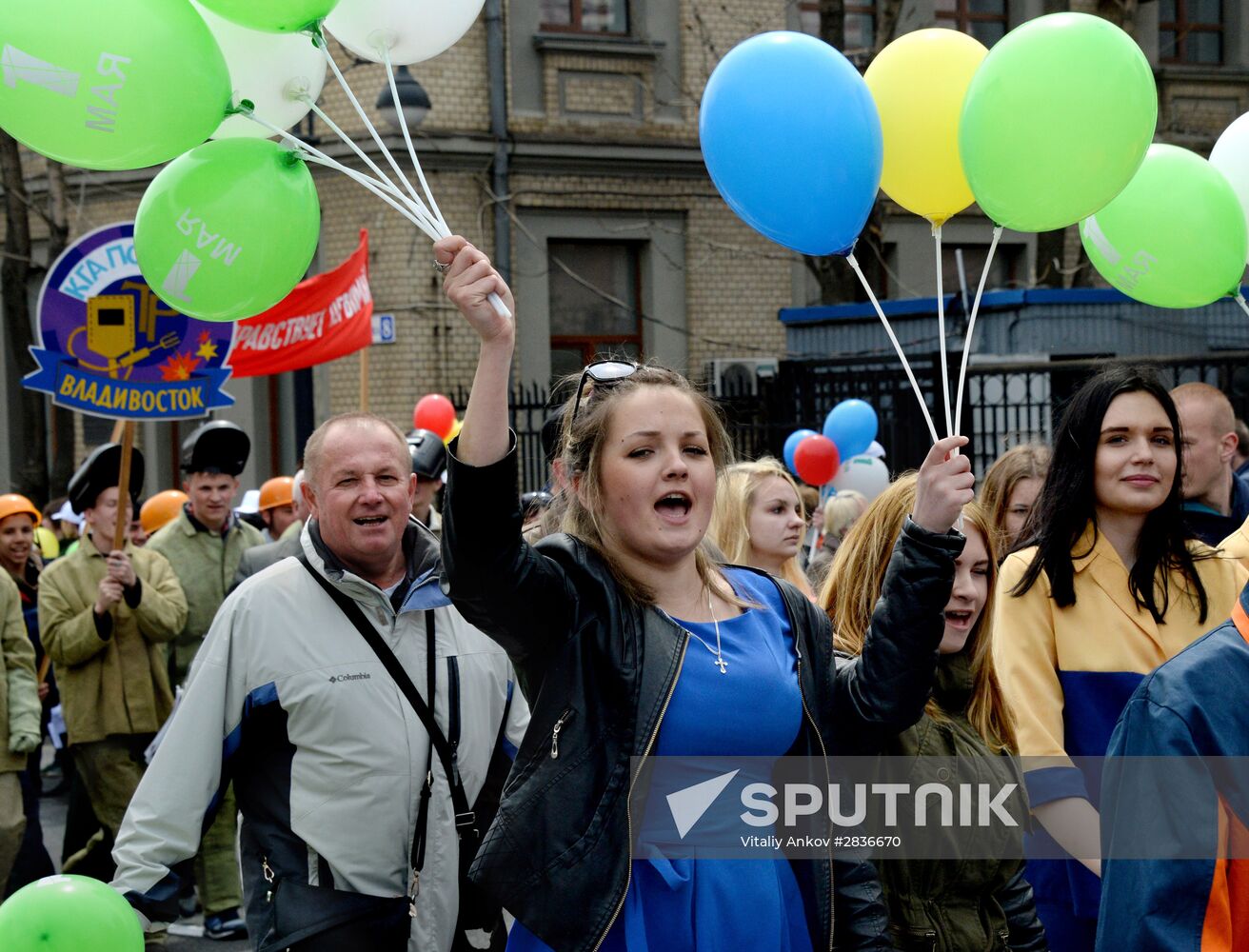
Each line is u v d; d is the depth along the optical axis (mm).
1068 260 15773
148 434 16734
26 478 15992
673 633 2650
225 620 3738
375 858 3643
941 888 3201
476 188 14711
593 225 15281
